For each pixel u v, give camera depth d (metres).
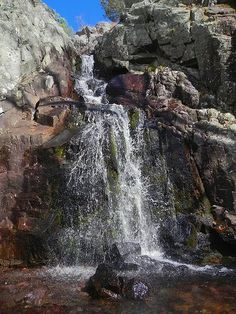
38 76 12.26
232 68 10.99
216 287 7.34
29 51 12.51
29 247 8.56
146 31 13.33
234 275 7.96
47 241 8.56
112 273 7.12
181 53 12.39
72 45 15.31
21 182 9.52
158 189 10.10
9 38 12.08
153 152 10.40
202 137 10.02
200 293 7.09
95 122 10.73
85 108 11.18
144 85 11.95
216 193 9.76
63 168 9.45
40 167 9.59
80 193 9.37
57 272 8.19
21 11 13.12
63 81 12.51
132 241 9.42
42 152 9.73
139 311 6.47
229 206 9.57
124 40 13.66
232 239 8.93
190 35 12.18
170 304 6.69
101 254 8.54
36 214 9.16
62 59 13.73
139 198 10.05
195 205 9.87
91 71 14.72
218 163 9.77
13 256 8.62
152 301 6.80
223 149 9.77
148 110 11.10
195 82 11.91
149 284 7.34
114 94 12.23
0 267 8.44
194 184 9.98
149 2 14.36
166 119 10.68
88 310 6.51
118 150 10.31
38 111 11.30
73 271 8.25
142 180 10.23
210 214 9.70
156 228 9.64
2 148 9.92
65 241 8.70
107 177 9.76
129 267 7.84
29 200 9.30
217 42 11.21
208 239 9.19
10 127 10.70
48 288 7.34
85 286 7.43
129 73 13.14
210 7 13.11
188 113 10.65
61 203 9.25
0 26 11.98
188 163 10.09
